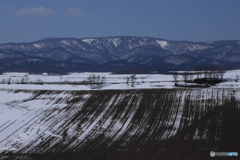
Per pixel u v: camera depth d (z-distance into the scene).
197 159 145.50
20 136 183.25
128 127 187.38
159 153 154.00
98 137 178.00
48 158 157.62
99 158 152.75
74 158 155.75
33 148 169.75
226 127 179.12
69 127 191.50
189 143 163.62
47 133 185.62
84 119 199.62
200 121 187.50
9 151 167.62
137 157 151.38
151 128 184.38
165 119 193.00
